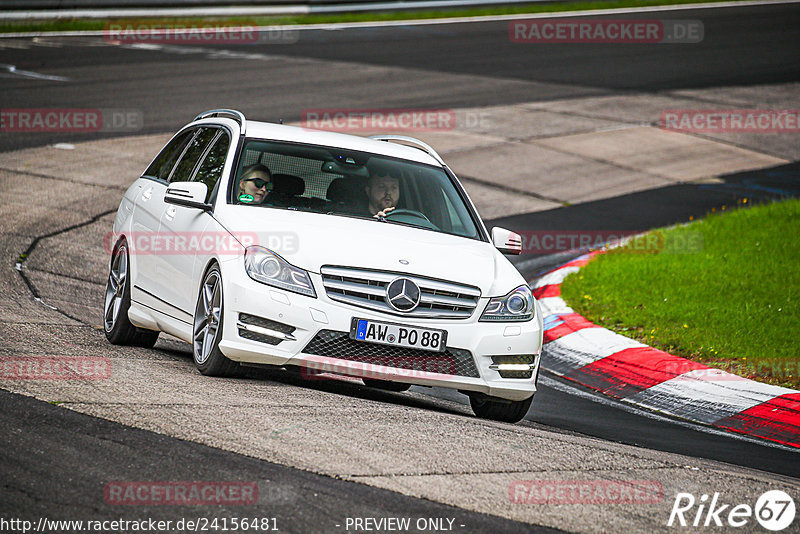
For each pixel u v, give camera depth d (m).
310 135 28.70
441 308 23.91
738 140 81.81
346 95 86.75
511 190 63.53
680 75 106.62
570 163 71.38
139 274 28.56
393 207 27.00
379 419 21.22
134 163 60.47
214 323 24.09
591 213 59.69
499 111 85.25
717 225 53.91
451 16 143.00
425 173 28.73
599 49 121.06
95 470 16.36
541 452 20.06
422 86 93.44
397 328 23.31
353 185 27.06
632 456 20.70
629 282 42.91
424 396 28.81
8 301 33.16
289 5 132.38
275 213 25.33
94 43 106.50
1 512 14.42
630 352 34.03
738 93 98.88
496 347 24.03
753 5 162.75
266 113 76.44
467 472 18.02
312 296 23.22
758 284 41.78
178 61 98.69
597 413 28.16
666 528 16.14
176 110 75.56
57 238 44.72
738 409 28.97
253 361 23.41
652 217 59.28
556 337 37.00
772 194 66.25
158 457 17.19
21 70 87.00
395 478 17.23
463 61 109.06
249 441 18.45
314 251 23.72
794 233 51.06
